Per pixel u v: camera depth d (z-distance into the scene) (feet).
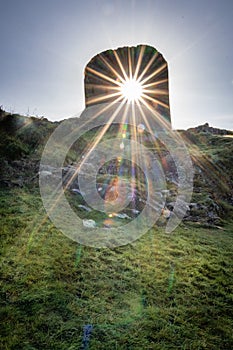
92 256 31.17
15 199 42.63
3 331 18.90
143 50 139.23
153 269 30.81
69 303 22.62
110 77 136.05
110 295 24.85
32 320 20.26
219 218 60.18
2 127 64.69
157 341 20.49
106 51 139.95
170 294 26.45
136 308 23.63
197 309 24.76
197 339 21.31
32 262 27.32
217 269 32.99
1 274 24.70
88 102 136.36
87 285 25.68
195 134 129.80
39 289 23.53
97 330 20.38
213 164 91.20
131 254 33.53
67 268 27.63
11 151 56.59
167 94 139.95
